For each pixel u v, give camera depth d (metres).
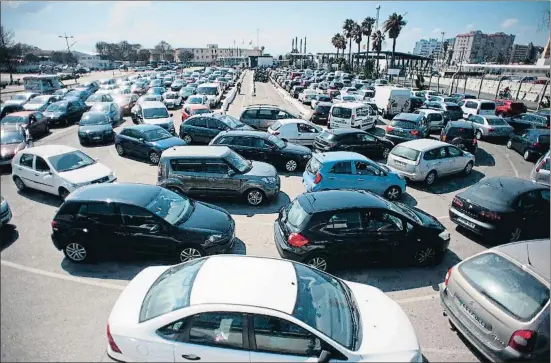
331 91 35.00
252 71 102.12
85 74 76.31
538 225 8.12
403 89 25.30
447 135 16.12
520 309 4.43
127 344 3.85
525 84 44.94
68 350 4.79
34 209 9.49
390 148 14.98
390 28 58.56
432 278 6.80
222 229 6.94
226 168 9.74
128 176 12.41
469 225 8.27
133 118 21.89
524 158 15.94
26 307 5.62
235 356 3.65
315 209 6.66
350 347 3.81
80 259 6.84
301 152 13.14
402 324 4.37
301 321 3.76
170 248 6.62
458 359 4.88
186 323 3.77
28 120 17.48
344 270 6.96
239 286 4.07
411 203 10.73
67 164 10.05
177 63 130.75
